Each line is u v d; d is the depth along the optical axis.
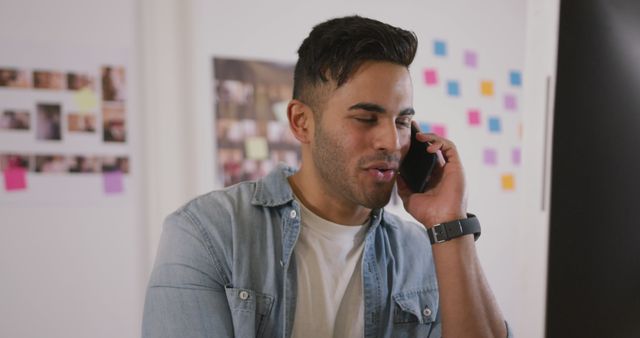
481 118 2.56
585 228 0.72
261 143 2.14
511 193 2.63
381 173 0.77
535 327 0.73
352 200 0.80
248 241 0.84
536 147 0.75
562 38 0.71
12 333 1.81
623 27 0.73
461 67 2.52
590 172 0.72
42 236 1.84
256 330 0.83
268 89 2.15
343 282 0.88
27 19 1.80
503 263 2.63
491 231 2.60
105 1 1.90
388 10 2.37
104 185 1.91
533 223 0.75
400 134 0.80
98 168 1.91
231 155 2.09
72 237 1.88
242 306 0.81
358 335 0.89
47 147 1.84
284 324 0.83
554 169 0.71
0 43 1.77
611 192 0.73
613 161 0.73
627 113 0.74
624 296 0.74
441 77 2.47
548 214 0.71
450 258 0.84
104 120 1.91
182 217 0.84
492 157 2.59
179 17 2.00
